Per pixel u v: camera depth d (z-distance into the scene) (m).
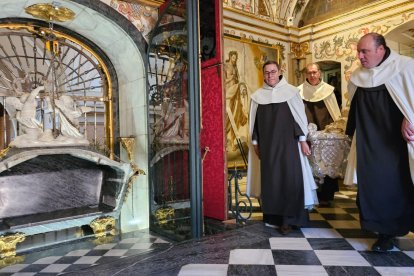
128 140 4.60
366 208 2.61
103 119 5.47
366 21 6.57
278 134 3.32
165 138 3.99
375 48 2.54
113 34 4.41
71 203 4.53
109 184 4.71
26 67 4.74
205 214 4.27
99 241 3.99
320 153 3.59
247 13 6.75
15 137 4.08
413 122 2.38
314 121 5.02
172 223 3.89
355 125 2.84
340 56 7.05
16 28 4.23
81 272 2.50
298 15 7.74
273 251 2.74
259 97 3.51
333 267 2.34
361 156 2.67
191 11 3.42
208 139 4.21
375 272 2.22
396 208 2.55
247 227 3.52
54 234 4.29
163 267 2.50
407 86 2.45
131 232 4.35
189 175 3.42
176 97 3.73
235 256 2.66
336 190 4.47
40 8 3.90
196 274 2.34
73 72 4.80
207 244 3.00
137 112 4.66
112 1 4.14
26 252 3.62
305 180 3.30
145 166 4.56
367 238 2.98
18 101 4.00
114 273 2.44
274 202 3.31
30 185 4.20
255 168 3.80
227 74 6.42
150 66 4.32
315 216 3.84
